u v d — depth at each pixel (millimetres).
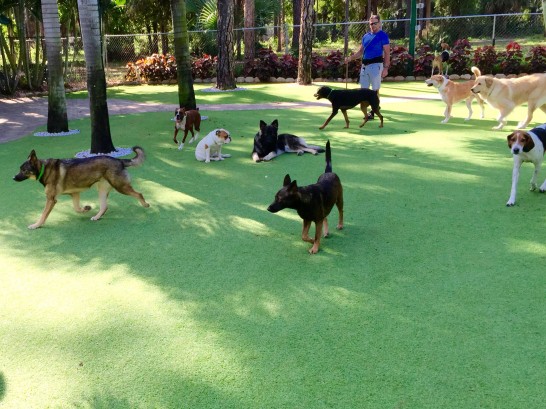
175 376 2816
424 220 5012
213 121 10906
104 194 5363
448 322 3232
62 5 17750
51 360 3000
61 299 3715
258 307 3510
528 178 6254
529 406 2492
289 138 7902
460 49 17828
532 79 9133
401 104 12609
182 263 4246
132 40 24359
